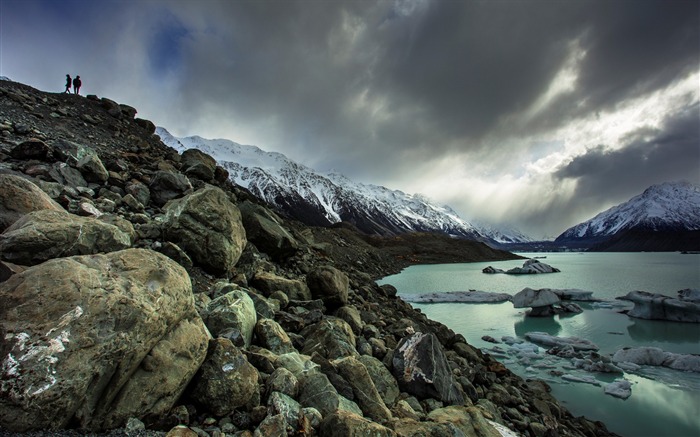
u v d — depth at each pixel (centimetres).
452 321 2961
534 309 3128
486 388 1323
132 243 989
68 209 992
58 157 1282
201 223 1132
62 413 396
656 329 2672
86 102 2388
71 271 469
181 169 2016
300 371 675
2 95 1877
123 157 1738
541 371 1798
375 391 758
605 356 1975
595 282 5650
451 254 12281
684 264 9956
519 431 1066
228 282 1108
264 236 1666
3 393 374
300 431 529
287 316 1053
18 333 399
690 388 1562
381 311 1786
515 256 14150
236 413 538
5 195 696
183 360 523
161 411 479
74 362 409
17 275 457
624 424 1286
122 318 458
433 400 941
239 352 600
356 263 5728
